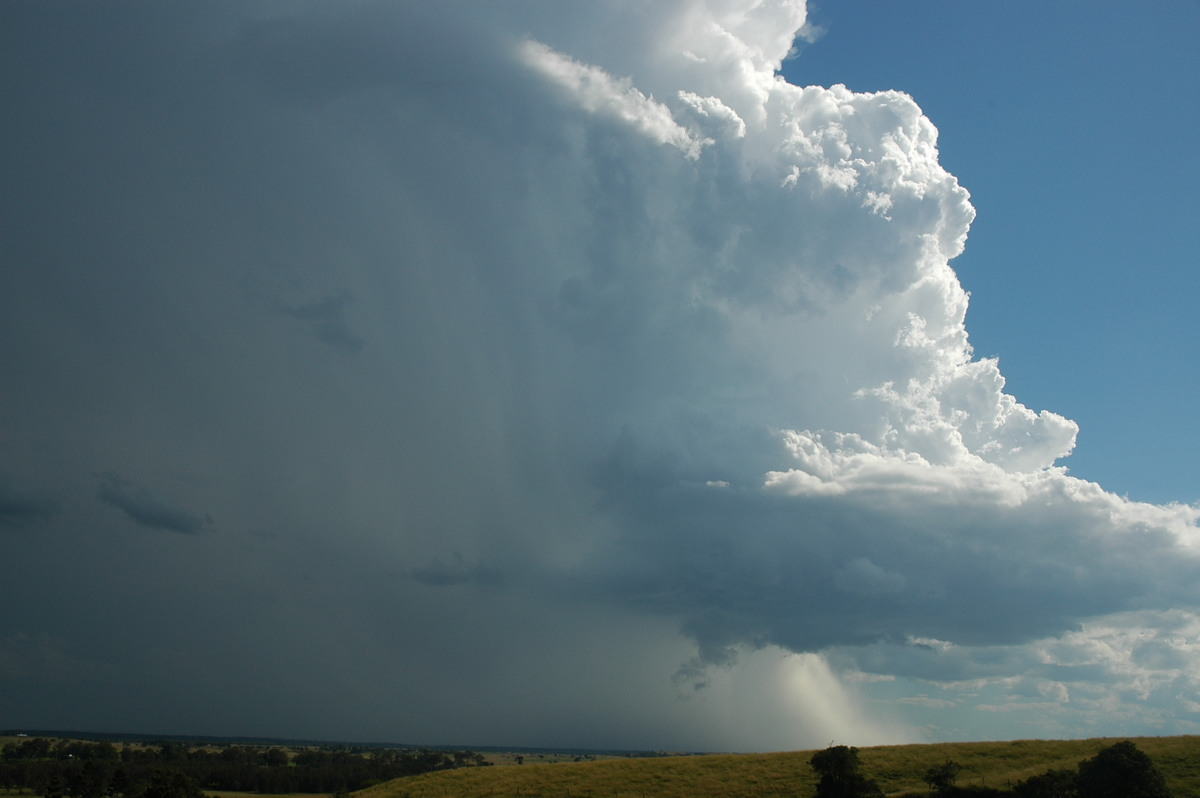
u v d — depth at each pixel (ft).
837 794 287.07
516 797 319.27
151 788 442.09
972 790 278.05
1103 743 333.42
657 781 331.98
